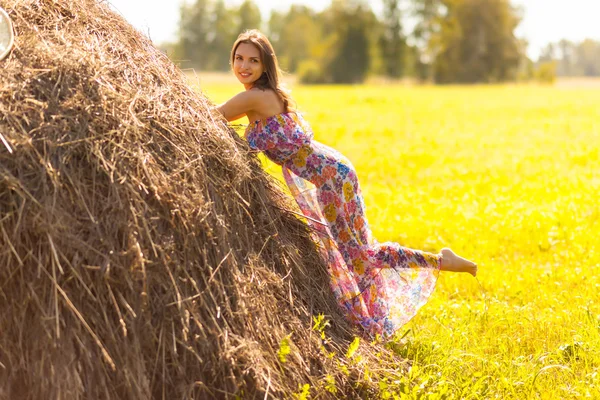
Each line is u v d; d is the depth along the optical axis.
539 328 6.93
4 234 4.41
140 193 4.77
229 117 6.00
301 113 6.27
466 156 20.59
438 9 132.25
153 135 5.05
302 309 5.48
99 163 4.73
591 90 75.44
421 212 12.21
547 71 122.81
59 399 4.39
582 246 9.86
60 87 4.91
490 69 122.44
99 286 4.55
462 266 6.37
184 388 4.66
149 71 5.52
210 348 4.74
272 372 4.88
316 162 6.16
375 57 132.25
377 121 32.94
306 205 6.21
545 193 13.87
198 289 4.81
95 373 4.50
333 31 140.38
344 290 6.18
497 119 34.72
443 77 124.25
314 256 6.02
